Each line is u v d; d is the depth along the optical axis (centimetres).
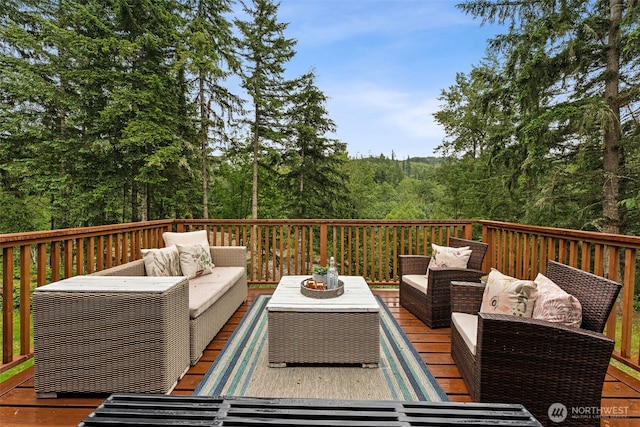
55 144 814
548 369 160
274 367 228
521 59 607
